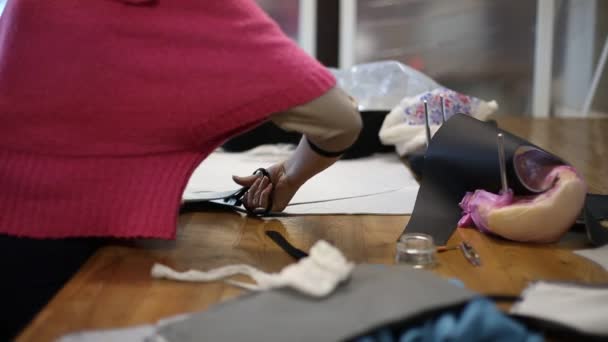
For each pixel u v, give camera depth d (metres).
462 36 4.02
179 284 1.20
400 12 4.02
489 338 0.88
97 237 1.45
